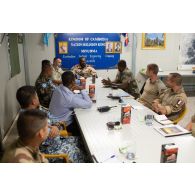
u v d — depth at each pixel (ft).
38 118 4.54
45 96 12.24
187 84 20.13
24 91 6.63
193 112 15.21
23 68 17.17
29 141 4.51
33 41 17.75
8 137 11.62
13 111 13.67
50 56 18.30
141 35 19.01
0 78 11.12
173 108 8.75
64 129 8.24
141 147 5.91
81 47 18.53
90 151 5.72
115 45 18.90
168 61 19.88
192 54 19.93
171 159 4.82
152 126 7.25
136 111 8.72
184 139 6.41
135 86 13.46
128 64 19.56
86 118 7.97
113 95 11.01
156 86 10.85
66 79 8.71
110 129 7.00
